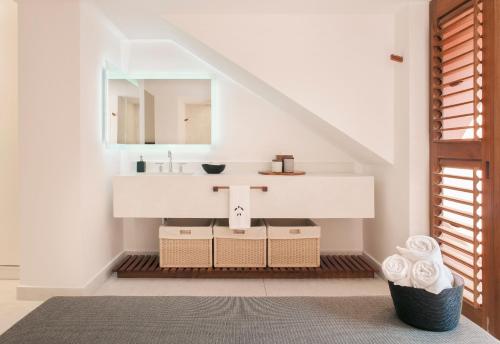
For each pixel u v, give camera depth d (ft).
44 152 8.84
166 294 9.18
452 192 8.23
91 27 9.33
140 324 3.76
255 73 9.52
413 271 3.96
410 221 8.90
